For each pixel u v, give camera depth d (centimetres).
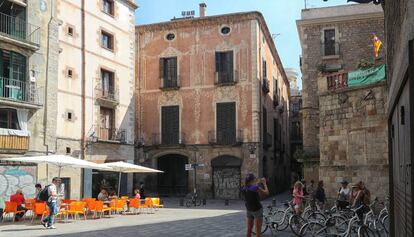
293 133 6731
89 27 3036
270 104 4547
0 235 1527
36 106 2520
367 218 1285
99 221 2033
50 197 1756
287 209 1553
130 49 3491
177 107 3997
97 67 3091
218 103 3891
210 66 3941
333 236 1184
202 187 3866
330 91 2477
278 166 4997
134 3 3547
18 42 2428
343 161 2391
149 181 4025
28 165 2456
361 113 2316
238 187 3778
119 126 3300
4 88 2423
